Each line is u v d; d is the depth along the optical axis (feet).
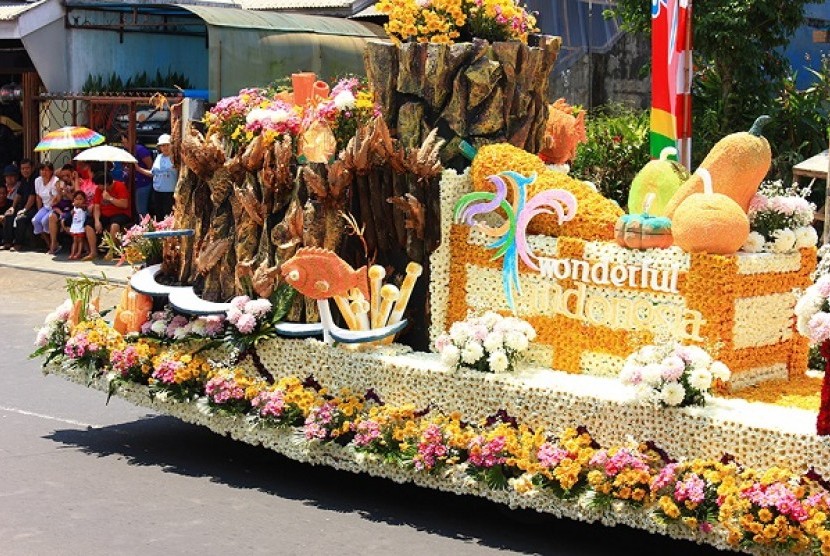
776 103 40.42
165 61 54.03
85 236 48.70
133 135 49.06
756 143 19.38
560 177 20.24
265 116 22.41
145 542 18.57
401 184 21.09
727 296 18.15
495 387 19.11
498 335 19.40
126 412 27.12
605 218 19.63
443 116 21.61
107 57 51.96
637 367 17.61
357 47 44.50
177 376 22.13
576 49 46.73
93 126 50.42
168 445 24.38
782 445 16.34
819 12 48.14
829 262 21.33
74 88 51.01
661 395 17.24
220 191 22.86
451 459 19.04
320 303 21.03
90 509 20.16
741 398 18.29
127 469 22.59
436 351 21.09
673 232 18.66
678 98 28.17
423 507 20.67
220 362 22.45
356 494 21.35
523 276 20.24
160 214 46.16
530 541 18.97
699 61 41.24
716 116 39.83
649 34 41.57
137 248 25.71
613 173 38.52
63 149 48.19
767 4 38.88
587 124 40.45
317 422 20.47
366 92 23.04
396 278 21.44
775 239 19.29
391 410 19.80
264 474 22.50
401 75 21.84
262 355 21.91
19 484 21.47
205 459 23.41
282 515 20.07
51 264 47.39
